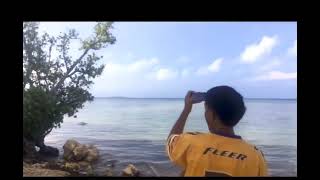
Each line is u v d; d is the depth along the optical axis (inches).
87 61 394.6
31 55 368.8
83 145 351.6
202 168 84.6
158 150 363.6
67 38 382.9
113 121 427.2
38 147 362.3
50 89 381.4
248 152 85.4
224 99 88.1
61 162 331.6
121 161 337.1
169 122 443.2
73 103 390.9
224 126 88.4
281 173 306.5
